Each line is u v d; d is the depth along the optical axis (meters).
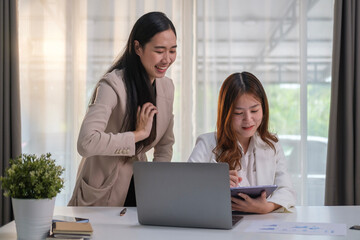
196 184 1.61
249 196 1.81
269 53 3.65
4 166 3.53
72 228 1.47
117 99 2.09
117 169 2.12
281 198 1.90
